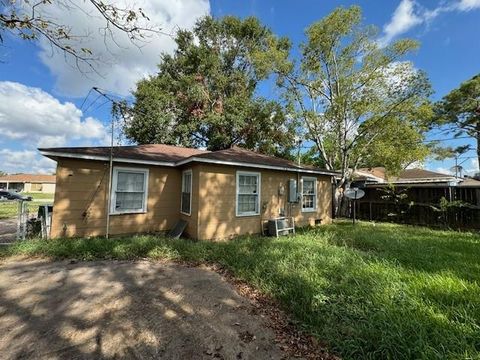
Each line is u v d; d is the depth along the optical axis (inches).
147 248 225.1
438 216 403.5
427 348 84.4
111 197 296.5
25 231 266.1
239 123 726.5
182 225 324.8
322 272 163.6
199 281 165.8
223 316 122.6
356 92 506.0
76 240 239.9
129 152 327.9
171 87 797.2
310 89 590.9
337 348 95.4
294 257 196.4
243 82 826.8
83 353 94.0
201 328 112.0
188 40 848.3
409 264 183.0
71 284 154.3
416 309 112.7
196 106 772.6
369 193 520.7
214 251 220.7
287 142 727.1
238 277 171.2
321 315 114.6
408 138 472.4
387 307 113.4
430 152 493.0
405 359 84.0
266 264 177.9
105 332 106.9
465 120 799.7
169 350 97.0
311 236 298.8
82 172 282.2
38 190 1891.0
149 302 134.4
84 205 281.9
